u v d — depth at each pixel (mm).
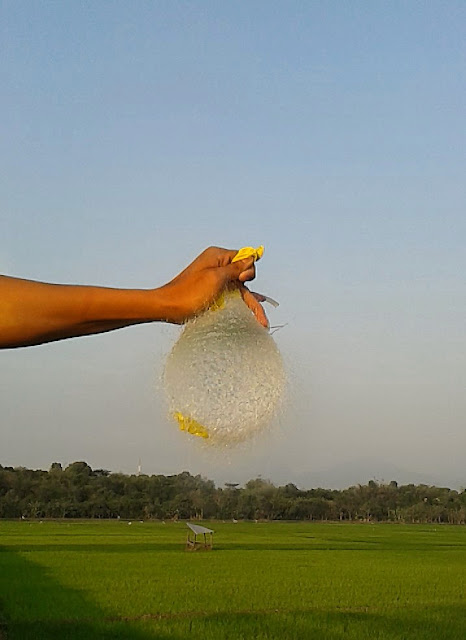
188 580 33375
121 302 1894
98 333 1929
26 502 128000
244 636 20531
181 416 1925
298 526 120812
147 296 1929
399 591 31297
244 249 2098
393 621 23594
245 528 107812
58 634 20234
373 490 159125
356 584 33438
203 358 1941
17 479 131000
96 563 41094
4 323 1809
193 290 1967
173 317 1951
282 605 26672
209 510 131000
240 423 1914
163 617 23500
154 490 133375
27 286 1853
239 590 30266
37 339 1851
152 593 28547
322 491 156125
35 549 52062
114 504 129375
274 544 65438
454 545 68688
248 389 1923
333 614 24766
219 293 2006
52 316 1842
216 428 1906
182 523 118500
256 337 1986
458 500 158125
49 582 31531
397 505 157250
